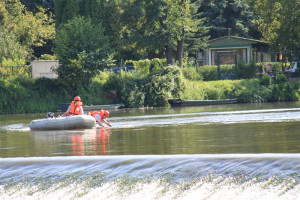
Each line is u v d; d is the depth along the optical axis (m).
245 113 85.19
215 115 83.12
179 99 133.62
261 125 58.69
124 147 41.00
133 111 111.75
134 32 154.88
